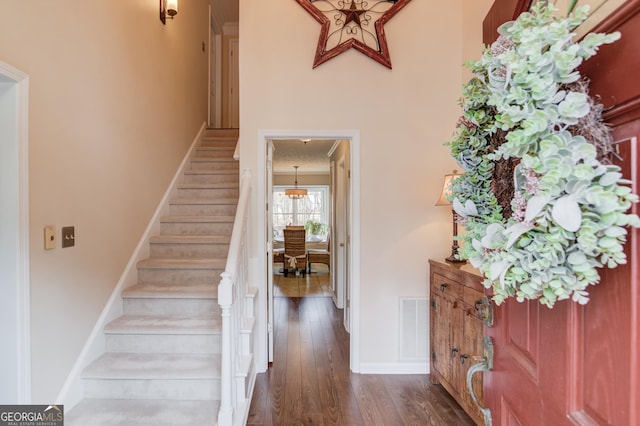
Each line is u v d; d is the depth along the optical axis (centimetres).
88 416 185
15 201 157
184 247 295
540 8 61
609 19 54
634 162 49
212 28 559
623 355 50
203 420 184
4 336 156
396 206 283
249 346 234
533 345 76
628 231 49
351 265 290
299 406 231
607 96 54
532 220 55
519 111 56
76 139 200
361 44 278
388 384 262
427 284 283
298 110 279
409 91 282
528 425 78
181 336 224
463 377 211
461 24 281
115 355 221
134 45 273
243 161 278
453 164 282
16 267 157
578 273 52
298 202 973
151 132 304
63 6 189
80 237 202
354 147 282
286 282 644
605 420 53
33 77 167
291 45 279
